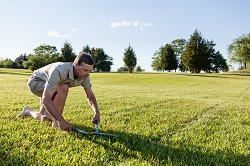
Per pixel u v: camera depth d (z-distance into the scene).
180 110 6.15
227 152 2.89
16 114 4.61
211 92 16.39
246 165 2.54
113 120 4.44
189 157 2.68
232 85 26.91
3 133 3.15
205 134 3.74
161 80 32.34
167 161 2.50
